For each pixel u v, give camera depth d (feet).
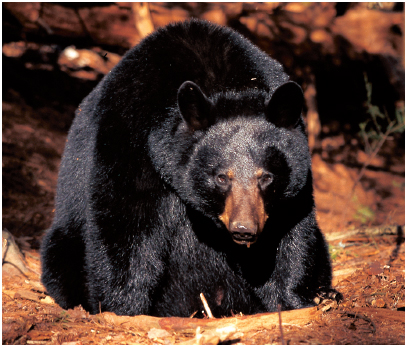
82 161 26.40
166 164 23.13
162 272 24.90
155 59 24.13
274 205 22.61
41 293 28.40
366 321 21.50
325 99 84.84
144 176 23.12
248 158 21.54
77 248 27.25
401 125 58.39
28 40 60.95
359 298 24.27
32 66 62.90
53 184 52.54
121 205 23.22
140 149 22.98
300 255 24.31
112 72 25.48
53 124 63.10
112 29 59.67
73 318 22.76
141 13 45.73
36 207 47.29
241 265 25.68
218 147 22.09
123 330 21.68
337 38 66.54
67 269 27.40
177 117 23.31
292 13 62.44
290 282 24.58
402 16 65.21
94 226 23.82
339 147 83.25
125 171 23.07
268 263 24.95
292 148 22.68
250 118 22.52
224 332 19.34
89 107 27.07
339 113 86.43
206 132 22.65
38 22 58.23
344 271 31.19
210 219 24.85
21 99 63.16
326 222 55.42
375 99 81.51
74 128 28.48
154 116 23.15
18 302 25.38
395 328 20.76
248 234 20.42
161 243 24.38
